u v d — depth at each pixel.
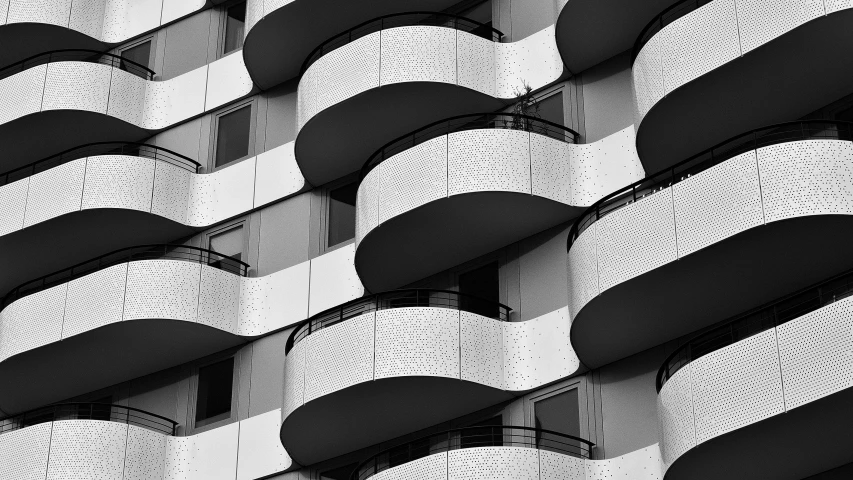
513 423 25.88
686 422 21.72
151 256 32.19
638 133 24.86
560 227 26.91
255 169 31.80
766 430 21.08
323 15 31.11
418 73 28.23
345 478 27.83
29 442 28.72
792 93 23.91
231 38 34.38
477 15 30.33
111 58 35.66
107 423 28.75
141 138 33.88
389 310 25.84
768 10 23.02
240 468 28.66
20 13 35.50
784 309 22.80
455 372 25.33
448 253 27.75
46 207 31.78
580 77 28.14
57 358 30.83
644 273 23.03
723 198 22.31
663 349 24.83
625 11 26.77
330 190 30.80
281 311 29.81
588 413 25.09
